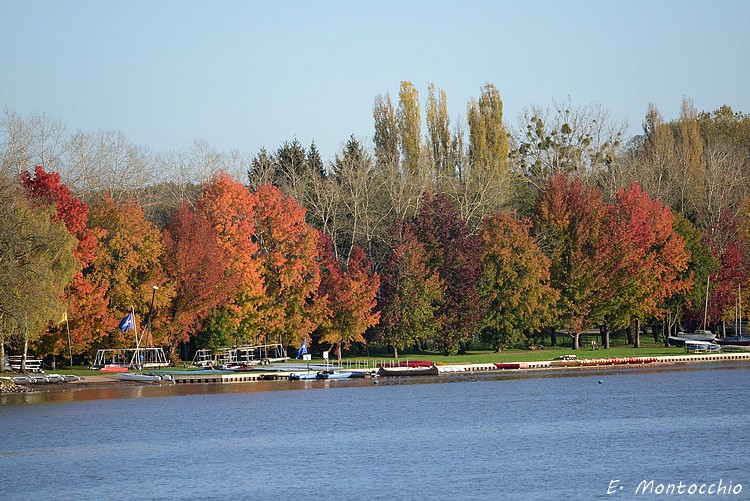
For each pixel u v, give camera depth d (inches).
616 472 3137.3
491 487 2942.9
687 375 6363.2
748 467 3193.9
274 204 6761.8
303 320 6737.2
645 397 5147.6
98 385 5713.6
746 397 5078.7
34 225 5162.4
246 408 4820.4
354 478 3100.4
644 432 3939.5
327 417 4498.0
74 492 2965.1
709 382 5885.8
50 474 3221.0
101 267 6038.4
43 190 5821.9
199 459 3464.6
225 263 6299.2
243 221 6569.9
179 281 6181.1
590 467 3221.0
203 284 6131.9
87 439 3900.1
